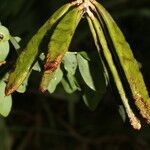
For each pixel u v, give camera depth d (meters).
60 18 0.35
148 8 1.02
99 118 1.18
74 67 0.41
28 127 1.14
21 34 0.86
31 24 0.88
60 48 0.32
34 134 1.17
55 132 1.16
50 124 1.16
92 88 0.40
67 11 0.35
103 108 1.17
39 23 0.90
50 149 1.17
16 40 0.41
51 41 0.32
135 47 1.11
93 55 0.40
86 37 1.00
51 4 0.91
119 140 1.16
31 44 0.34
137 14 1.02
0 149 0.99
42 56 0.39
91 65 0.40
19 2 0.86
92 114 1.18
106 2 1.01
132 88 0.33
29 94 1.16
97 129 1.17
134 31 1.12
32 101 1.17
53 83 0.41
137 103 0.33
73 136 1.17
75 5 0.34
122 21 1.10
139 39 1.11
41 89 0.31
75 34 0.97
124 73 0.34
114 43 0.34
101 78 0.40
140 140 1.09
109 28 0.34
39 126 1.17
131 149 1.14
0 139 1.00
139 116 0.35
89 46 1.00
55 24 0.35
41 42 0.34
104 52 0.34
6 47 0.39
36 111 1.18
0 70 0.41
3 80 0.41
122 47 0.34
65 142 1.18
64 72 0.42
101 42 0.34
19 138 1.16
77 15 0.33
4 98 0.40
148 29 1.11
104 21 0.34
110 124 1.16
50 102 1.19
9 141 1.01
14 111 1.17
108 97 1.12
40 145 1.17
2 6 0.74
